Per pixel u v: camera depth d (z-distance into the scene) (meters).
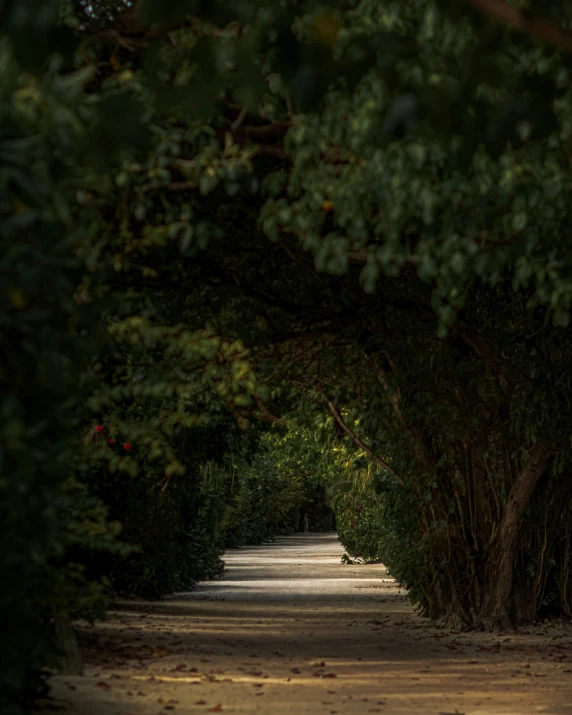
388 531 31.67
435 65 8.47
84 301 9.32
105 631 19.98
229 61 8.07
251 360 20.14
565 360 20.64
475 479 22.94
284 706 12.09
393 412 23.03
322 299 19.39
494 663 17.00
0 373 6.59
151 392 11.00
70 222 6.79
